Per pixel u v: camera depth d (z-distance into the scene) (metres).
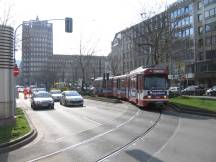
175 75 81.50
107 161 10.45
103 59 123.19
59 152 12.23
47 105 34.06
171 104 32.81
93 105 38.91
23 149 12.99
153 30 45.81
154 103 30.28
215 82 87.19
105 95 55.62
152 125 19.31
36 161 10.84
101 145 13.34
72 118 24.58
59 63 119.19
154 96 30.33
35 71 113.12
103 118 24.09
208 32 89.62
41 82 114.44
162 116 24.70
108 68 120.00
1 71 20.14
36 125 20.56
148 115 25.67
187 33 96.94
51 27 108.81
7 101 20.19
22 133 15.64
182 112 28.00
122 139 14.62
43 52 110.56
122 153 11.58
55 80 116.44
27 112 30.47
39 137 15.97
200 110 26.23
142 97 30.84
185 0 96.88
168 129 17.41
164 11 46.38
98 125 20.08
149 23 46.56
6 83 20.23
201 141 13.53
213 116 24.19
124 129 17.86
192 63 94.50
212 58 87.88
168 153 11.28
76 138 15.38
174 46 70.06
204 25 91.00
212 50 88.12
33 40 104.38
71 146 13.40
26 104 43.66
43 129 18.75
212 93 60.22
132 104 37.44
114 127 18.86
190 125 18.91
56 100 49.50
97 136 15.73
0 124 19.28
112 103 41.31
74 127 19.44
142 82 30.86
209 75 88.38
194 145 12.66
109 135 15.91
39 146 13.59
